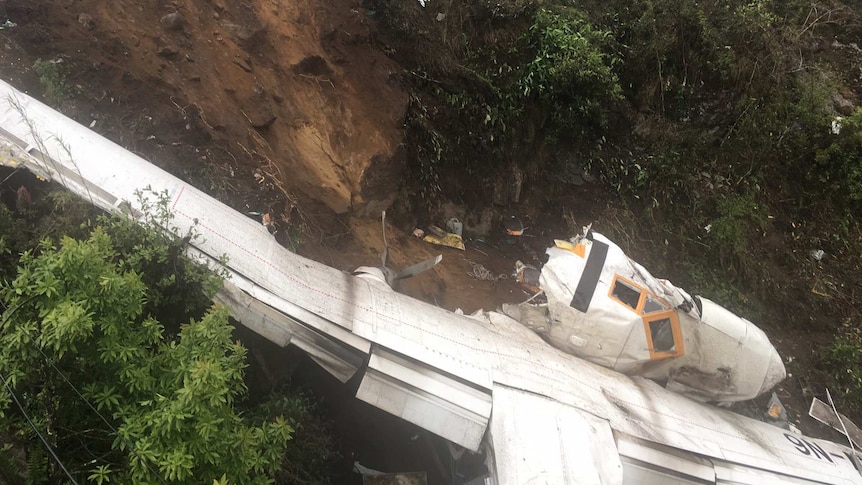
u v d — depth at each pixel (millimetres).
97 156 5227
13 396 3484
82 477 3707
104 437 3846
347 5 9281
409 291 7863
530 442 5188
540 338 7156
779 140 12562
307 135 8125
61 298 3678
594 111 10781
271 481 4023
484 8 10781
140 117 6516
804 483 6645
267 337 5043
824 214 12602
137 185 5219
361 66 9031
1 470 3469
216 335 4012
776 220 12328
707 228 11375
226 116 7344
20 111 4996
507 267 9859
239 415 4758
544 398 5641
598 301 6988
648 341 7074
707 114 12242
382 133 8852
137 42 7074
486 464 5266
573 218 10852
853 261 12414
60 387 3766
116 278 3803
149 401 3662
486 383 5480
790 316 11195
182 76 7242
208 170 6605
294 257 5777
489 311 7578
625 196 11250
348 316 5445
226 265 5035
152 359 3900
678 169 11664
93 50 6668
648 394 6863
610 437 5668
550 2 11469
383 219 7781
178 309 4797
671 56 11992
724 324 7363
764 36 12578
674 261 11023
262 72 8047
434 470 6223
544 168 10953
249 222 5711
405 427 6336
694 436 6406
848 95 14062
